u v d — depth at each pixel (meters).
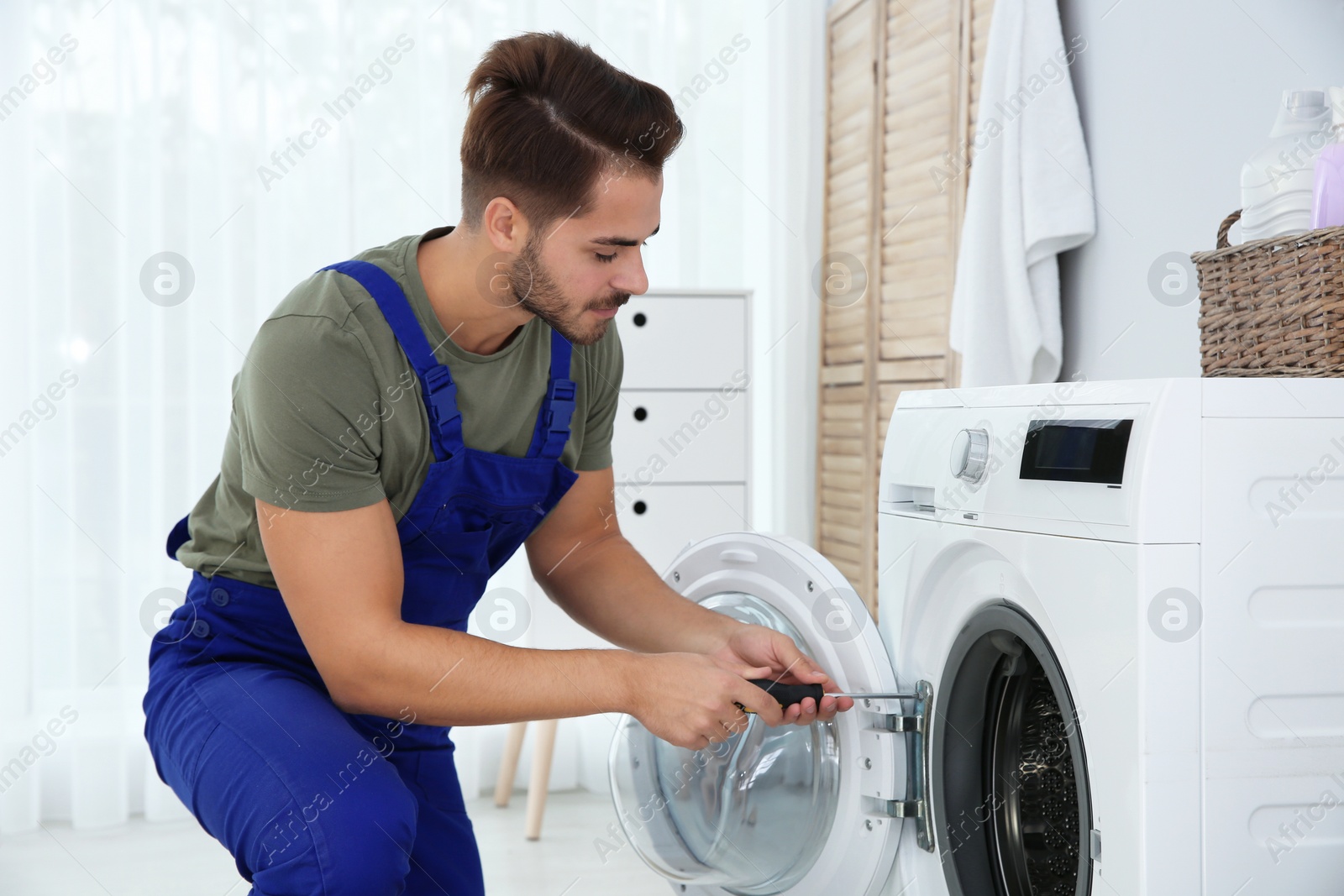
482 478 1.11
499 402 1.11
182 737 1.03
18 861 2.19
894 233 2.55
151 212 2.48
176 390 2.49
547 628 2.40
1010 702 1.15
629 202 0.97
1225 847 0.86
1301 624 0.88
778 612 1.28
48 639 2.44
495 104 0.97
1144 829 0.84
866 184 2.70
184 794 1.04
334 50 2.57
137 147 2.47
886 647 1.24
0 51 2.41
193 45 2.50
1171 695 0.85
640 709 1.00
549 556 1.29
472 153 0.99
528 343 1.12
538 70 0.96
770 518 2.98
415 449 1.06
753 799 1.26
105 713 2.44
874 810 1.17
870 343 2.67
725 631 1.17
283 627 1.10
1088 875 0.93
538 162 0.95
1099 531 0.89
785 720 1.08
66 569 2.44
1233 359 1.16
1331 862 0.88
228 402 2.52
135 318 2.47
